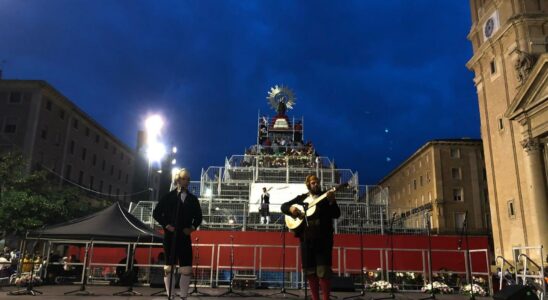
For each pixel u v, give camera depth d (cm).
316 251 563
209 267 1802
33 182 3588
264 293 1289
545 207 2748
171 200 722
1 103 4966
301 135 4241
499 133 3366
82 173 5944
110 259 2084
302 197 621
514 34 3150
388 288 1582
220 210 2781
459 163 6488
